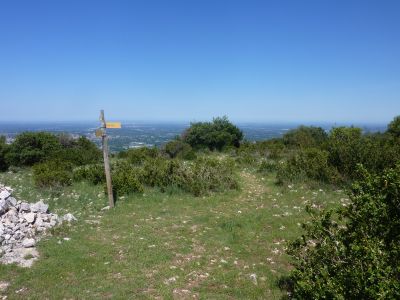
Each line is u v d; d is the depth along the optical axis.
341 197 12.16
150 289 6.25
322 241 5.18
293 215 10.34
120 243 8.40
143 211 11.30
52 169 18.67
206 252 7.87
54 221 9.95
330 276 4.65
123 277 6.68
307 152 17.75
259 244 8.31
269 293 6.11
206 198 12.88
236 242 8.45
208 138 38.66
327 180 14.07
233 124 40.66
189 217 10.61
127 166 17.67
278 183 15.07
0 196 10.10
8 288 6.23
